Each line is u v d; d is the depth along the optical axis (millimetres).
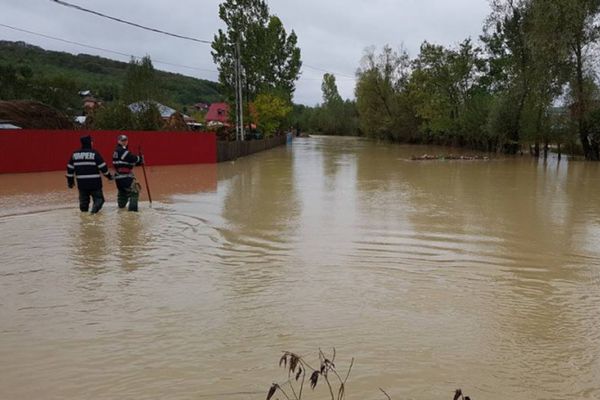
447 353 4148
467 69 46938
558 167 25188
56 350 4105
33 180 17047
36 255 7008
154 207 11281
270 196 13461
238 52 33469
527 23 33250
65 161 20656
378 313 5031
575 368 3926
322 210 11234
